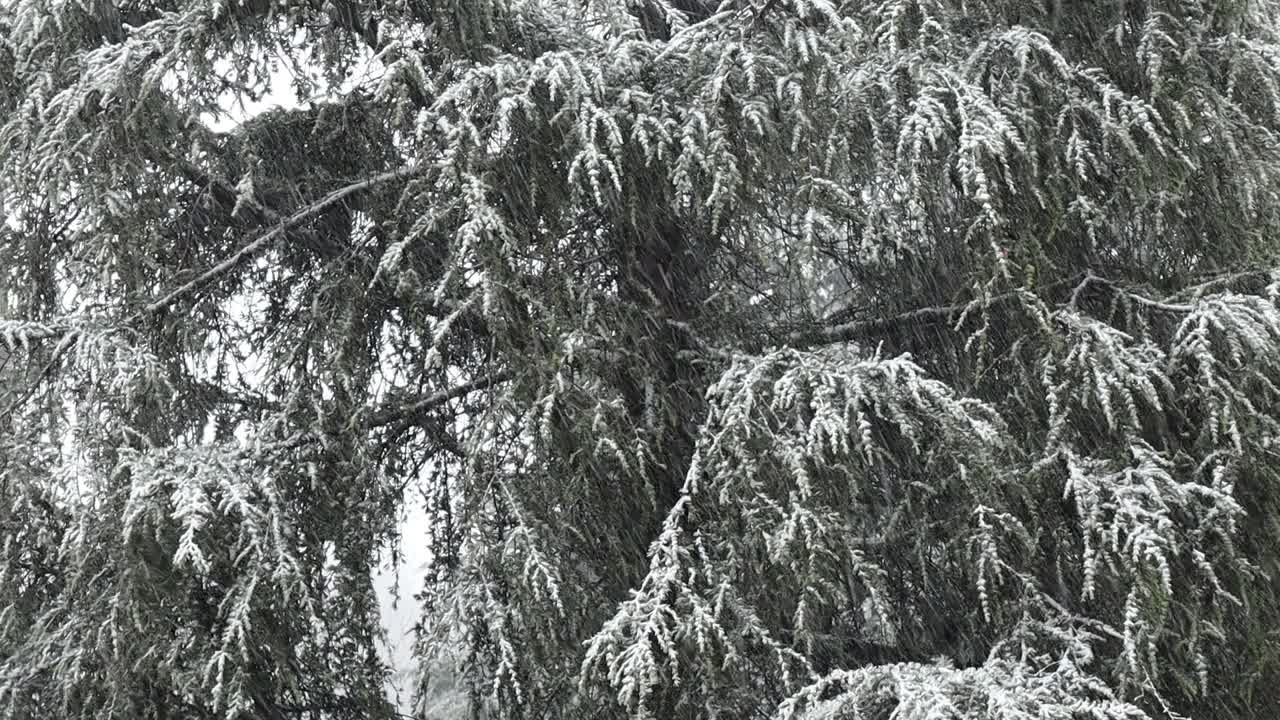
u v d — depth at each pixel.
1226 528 3.57
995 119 3.62
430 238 4.40
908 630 4.14
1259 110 4.31
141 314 4.31
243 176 4.68
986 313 3.96
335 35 4.68
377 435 4.84
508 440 3.96
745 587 3.64
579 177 3.83
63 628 3.75
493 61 4.02
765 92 3.88
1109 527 3.52
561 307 4.01
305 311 4.86
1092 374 3.71
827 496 3.65
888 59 3.94
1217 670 3.70
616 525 4.04
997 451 3.70
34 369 4.21
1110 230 4.30
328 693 4.16
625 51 4.00
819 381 3.58
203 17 3.98
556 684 3.73
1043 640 3.60
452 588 3.76
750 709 3.54
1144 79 4.19
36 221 4.43
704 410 4.39
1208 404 3.56
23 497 3.99
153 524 3.59
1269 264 4.06
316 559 4.04
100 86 3.78
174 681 3.46
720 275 4.72
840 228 4.34
